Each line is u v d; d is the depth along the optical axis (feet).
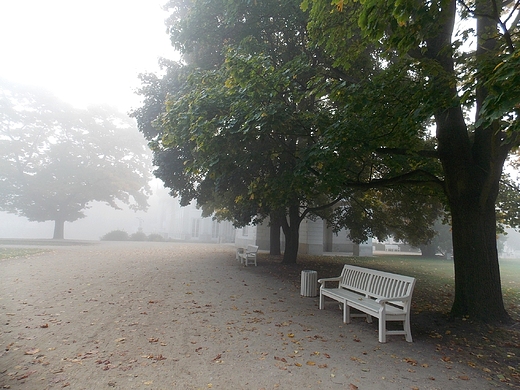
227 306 25.88
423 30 19.74
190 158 47.47
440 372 15.35
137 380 13.46
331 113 28.96
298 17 32.83
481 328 21.18
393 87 23.56
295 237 52.08
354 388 13.46
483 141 23.91
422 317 24.07
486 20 24.99
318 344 18.38
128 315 22.39
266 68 26.94
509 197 38.24
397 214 51.75
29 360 15.02
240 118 26.61
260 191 32.60
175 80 50.29
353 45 24.21
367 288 23.26
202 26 38.86
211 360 15.69
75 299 26.11
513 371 15.76
